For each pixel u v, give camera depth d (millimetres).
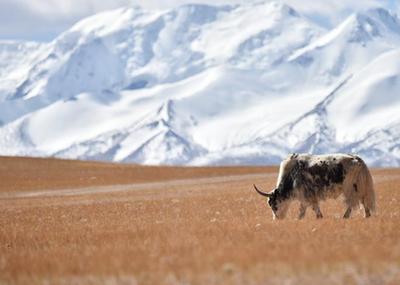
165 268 30969
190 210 82750
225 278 28391
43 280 30875
